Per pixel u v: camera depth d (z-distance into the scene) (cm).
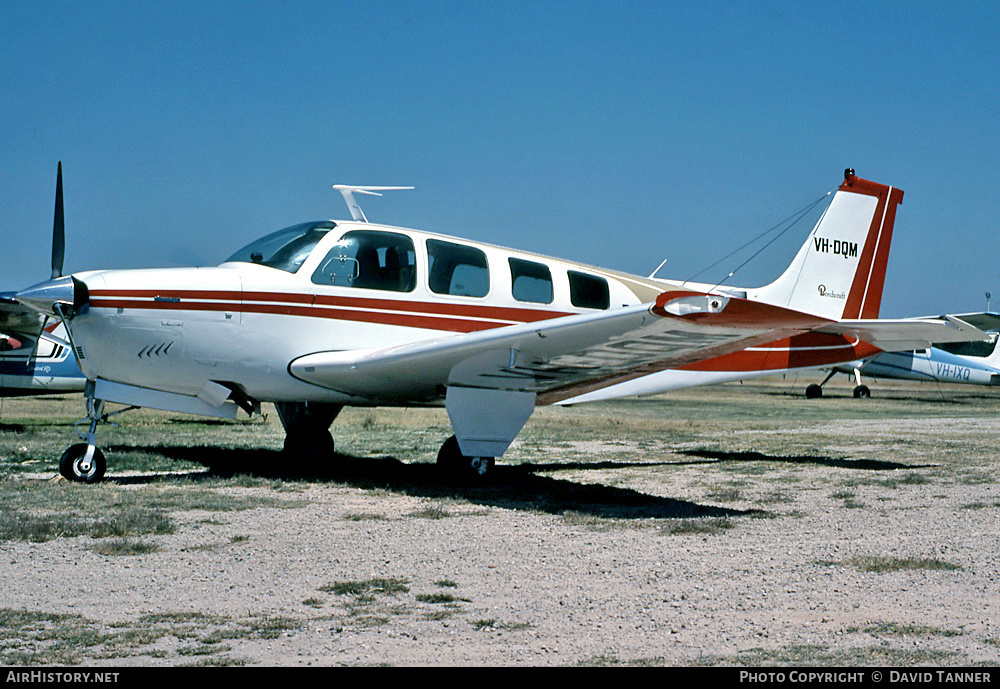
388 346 788
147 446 1057
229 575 420
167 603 370
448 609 367
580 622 350
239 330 735
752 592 397
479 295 832
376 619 350
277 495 684
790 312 554
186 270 738
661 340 641
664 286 976
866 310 1100
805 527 563
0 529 506
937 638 328
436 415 1886
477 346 656
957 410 2273
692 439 1291
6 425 1380
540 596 389
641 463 966
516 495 707
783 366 1023
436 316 809
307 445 929
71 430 1298
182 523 555
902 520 590
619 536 530
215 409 782
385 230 809
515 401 775
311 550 480
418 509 627
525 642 323
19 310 1291
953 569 443
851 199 1086
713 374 977
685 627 343
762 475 851
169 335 713
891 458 1014
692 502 673
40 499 638
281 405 933
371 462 932
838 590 401
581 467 922
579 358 689
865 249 1098
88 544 486
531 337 639
